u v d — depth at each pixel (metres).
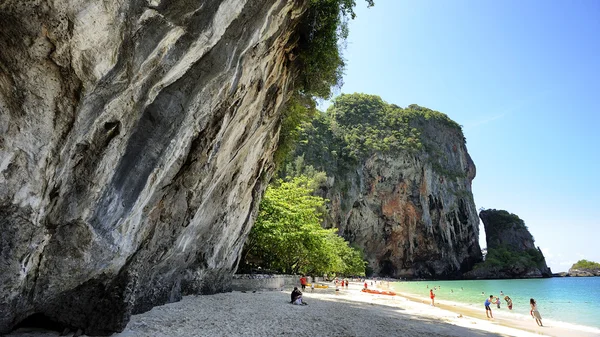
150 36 5.46
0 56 4.23
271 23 9.34
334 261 43.75
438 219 104.94
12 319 5.54
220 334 8.09
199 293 15.51
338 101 129.38
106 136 5.52
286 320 11.01
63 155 4.98
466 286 69.38
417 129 118.62
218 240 15.48
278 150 22.77
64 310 6.48
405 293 43.72
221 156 10.91
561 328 17.19
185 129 7.45
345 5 13.84
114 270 6.86
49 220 5.19
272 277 24.92
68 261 5.70
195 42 6.32
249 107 11.37
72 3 4.31
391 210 100.94
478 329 14.38
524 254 115.50
